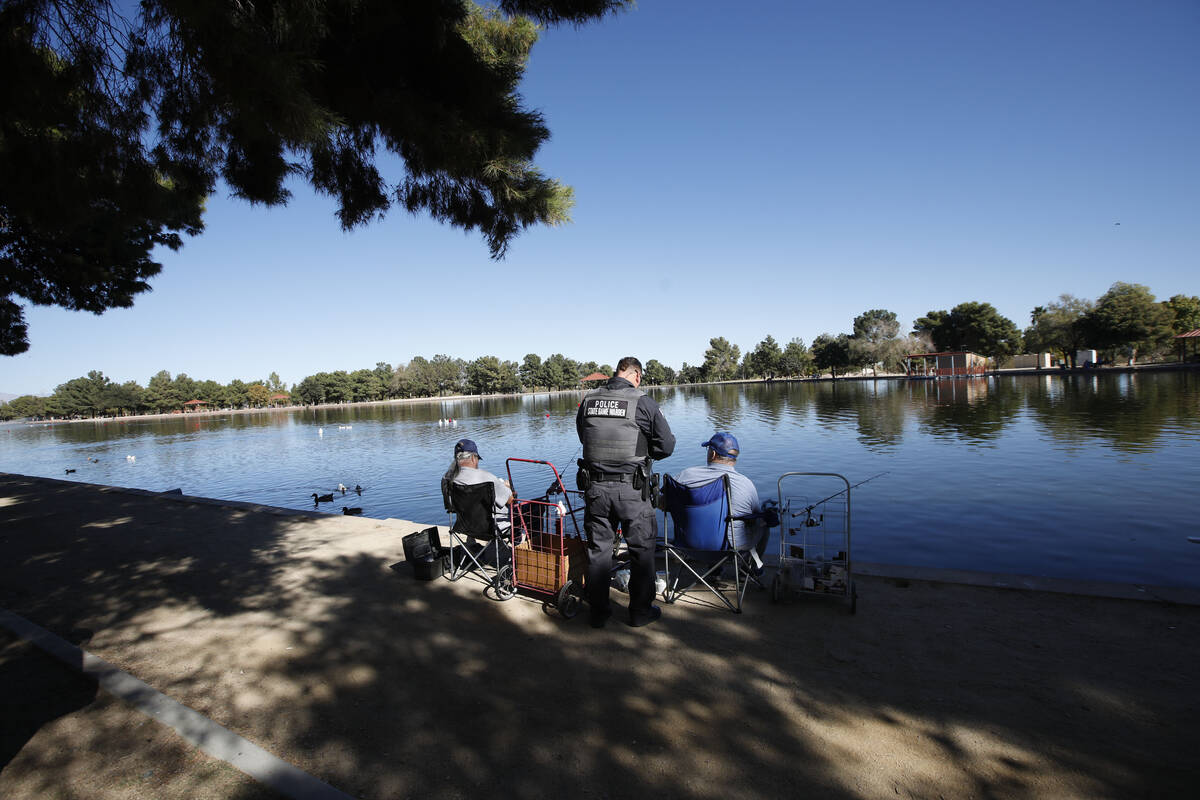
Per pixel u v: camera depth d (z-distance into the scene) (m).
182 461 30.08
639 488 3.61
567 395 123.69
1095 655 3.11
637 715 2.72
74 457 36.53
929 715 2.64
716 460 4.12
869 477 12.95
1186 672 2.91
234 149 4.57
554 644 3.51
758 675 3.05
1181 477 11.25
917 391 52.12
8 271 8.53
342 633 3.76
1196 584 6.13
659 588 4.25
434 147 3.93
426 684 3.07
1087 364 74.62
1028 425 21.48
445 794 2.20
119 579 5.09
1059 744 2.40
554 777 2.29
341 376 151.12
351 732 2.64
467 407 84.69
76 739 2.61
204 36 2.99
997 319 83.62
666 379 165.88
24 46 3.55
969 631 3.45
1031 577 4.18
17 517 8.23
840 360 97.75
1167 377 50.22
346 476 21.17
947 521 8.98
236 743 2.50
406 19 3.66
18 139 4.27
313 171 4.75
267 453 32.22
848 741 2.47
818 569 3.83
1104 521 8.56
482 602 4.24
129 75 3.96
